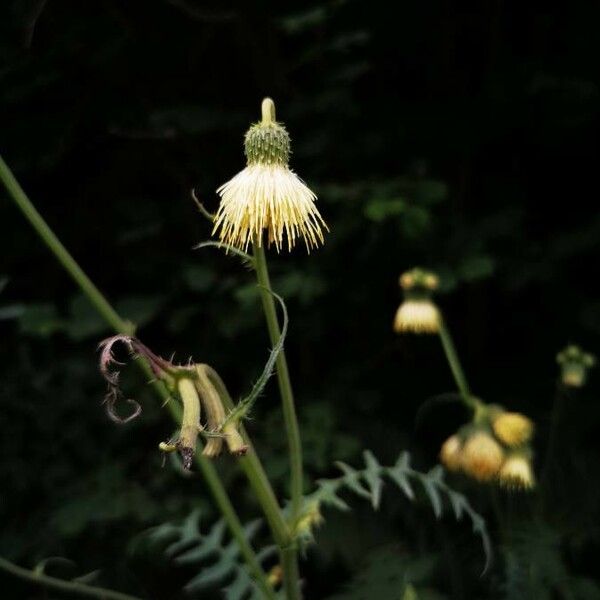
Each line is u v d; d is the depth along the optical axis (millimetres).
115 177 1367
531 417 1293
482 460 869
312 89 1369
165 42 1268
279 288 1242
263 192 699
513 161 1451
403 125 1374
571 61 1406
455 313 1451
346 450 1163
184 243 1382
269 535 1146
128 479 1214
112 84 1201
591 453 1216
